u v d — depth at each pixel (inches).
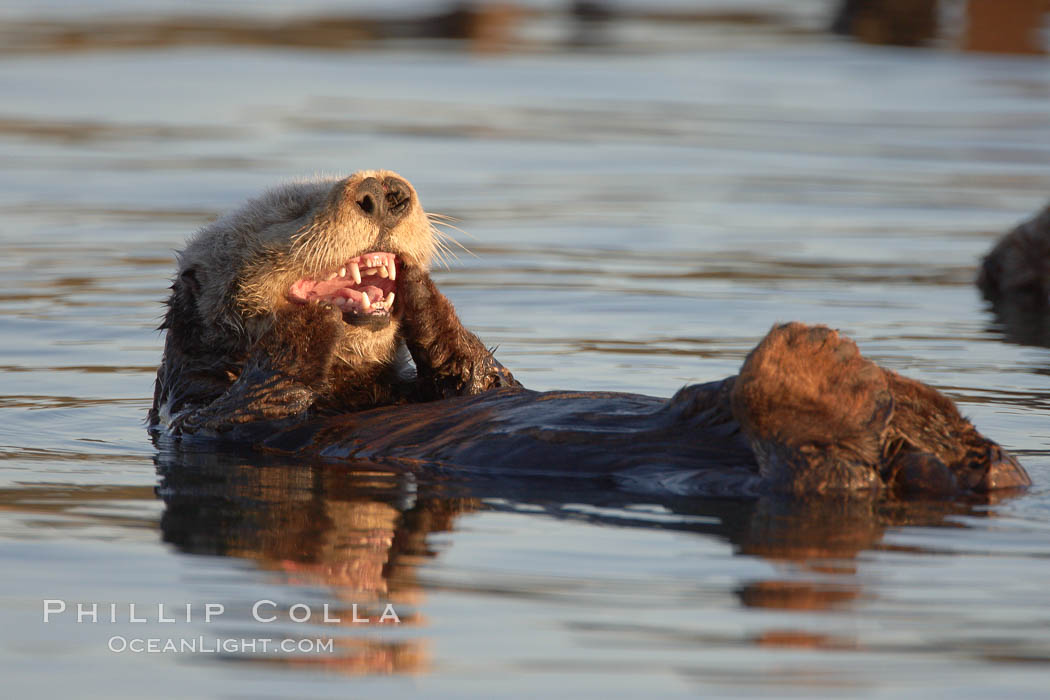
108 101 2244.1
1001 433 719.7
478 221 1430.9
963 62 2945.4
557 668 387.2
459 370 734.5
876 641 405.4
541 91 2432.3
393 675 382.6
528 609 432.8
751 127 2123.5
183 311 773.9
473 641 406.6
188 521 538.9
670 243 1350.9
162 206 1473.9
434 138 1939.0
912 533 510.6
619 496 572.7
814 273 1227.2
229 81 2490.2
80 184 1590.8
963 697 369.4
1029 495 563.5
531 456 617.9
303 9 3875.5
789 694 370.3
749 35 3358.8
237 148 1827.0
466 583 457.7
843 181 1717.5
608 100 2352.4
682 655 395.2
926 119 2228.1
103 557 487.5
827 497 541.3
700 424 601.9
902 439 560.7
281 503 569.6
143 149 1824.6
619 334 991.6
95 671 389.1
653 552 490.3
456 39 3211.1
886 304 1114.1
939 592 447.5
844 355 539.2
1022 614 428.1
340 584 458.3
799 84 2581.2
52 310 1063.0
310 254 724.0
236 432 704.4
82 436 722.8
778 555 485.7
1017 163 1859.0
